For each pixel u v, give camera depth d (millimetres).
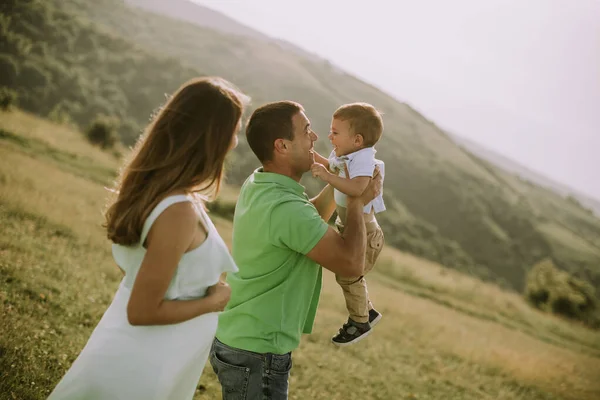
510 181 138000
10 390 3500
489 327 17594
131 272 1826
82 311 5699
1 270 5859
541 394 9320
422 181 95625
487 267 79938
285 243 2266
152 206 1712
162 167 1734
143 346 1829
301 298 2412
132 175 1768
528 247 88625
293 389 5652
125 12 138375
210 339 2023
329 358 7191
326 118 112562
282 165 2418
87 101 69438
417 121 139500
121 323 1851
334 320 9758
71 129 43469
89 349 1856
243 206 2449
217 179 1924
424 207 89875
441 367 8875
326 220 2867
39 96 63969
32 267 6465
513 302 27781
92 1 133000
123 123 67438
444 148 122875
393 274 23938
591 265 88562
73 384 1808
